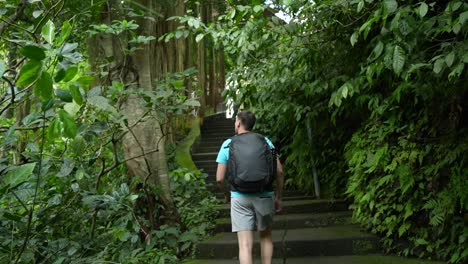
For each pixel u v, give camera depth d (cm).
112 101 451
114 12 522
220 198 794
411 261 471
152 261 474
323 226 609
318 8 484
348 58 571
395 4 321
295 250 518
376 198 534
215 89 1730
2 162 274
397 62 335
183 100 488
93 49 611
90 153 434
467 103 454
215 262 509
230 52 545
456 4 323
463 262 446
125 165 575
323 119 731
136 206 549
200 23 501
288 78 597
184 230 584
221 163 408
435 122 492
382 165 528
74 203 361
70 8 370
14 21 290
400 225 511
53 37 233
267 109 734
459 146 445
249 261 385
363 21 502
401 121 525
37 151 310
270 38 519
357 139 580
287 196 786
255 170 381
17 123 291
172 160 923
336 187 700
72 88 224
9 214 290
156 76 921
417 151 491
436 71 312
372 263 469
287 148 816
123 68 539
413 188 500
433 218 453
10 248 299
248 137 396
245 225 392
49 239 357
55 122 233
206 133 1333
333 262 482
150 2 548
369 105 512
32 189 287
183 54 1216
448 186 458
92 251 380
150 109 468
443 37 427
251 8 460
